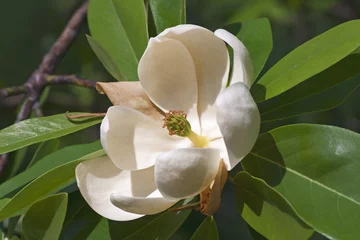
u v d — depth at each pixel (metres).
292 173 0.72
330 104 0.77
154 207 0.71
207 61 0.75
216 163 0.71
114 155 0.73
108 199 0.73
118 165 0.73
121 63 0.79
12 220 0.78
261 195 0.71
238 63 0.74
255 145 0.73
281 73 0.74
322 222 0.70
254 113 0.70
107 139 0.72
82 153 0.78
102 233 0.75
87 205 0.76
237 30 0.79
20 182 0.78
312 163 0.72
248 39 0.79
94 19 0.80
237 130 0.70
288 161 0.72
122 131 0.73
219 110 0.70
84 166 0.73
